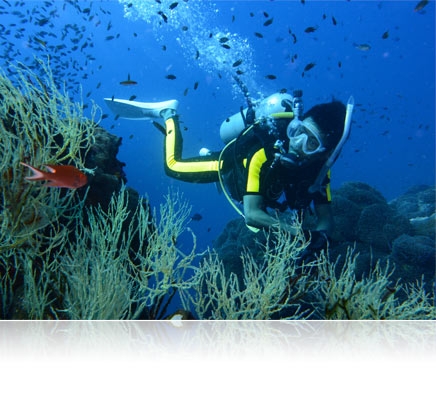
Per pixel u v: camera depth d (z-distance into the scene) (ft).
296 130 10.32
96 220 10.54
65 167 5.97
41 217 8.09
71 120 8.43
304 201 11.75
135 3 31.58
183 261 8.91
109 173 12.19
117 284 8.40
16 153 7.92
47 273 8.29
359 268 14.66
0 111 8.20
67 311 8.13
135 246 11.32
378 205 16.89
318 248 10.44
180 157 15.33
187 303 9.43
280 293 9.21
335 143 10.21
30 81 8.90
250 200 10.78
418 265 14.26
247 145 11.85
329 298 9.49
